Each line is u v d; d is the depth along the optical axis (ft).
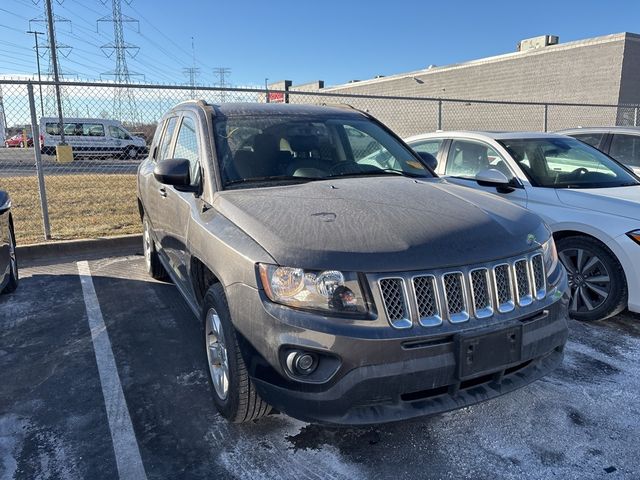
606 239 14.16
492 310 8.29
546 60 76.79
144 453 9.07
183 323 14.80
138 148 77.25
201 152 11.66
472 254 8.23
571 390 11.10
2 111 24.06
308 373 7.78
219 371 9.91
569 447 9.18
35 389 11.24
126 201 35.65
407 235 8.33
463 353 7.86
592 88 70.69
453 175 19.52
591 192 15.58
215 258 9.27
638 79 68.69
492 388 8.42
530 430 9.68
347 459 8.90
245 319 8.30
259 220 8.98
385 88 108.99
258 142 12.06
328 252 7.92
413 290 7.79
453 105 92.68
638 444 9.25
